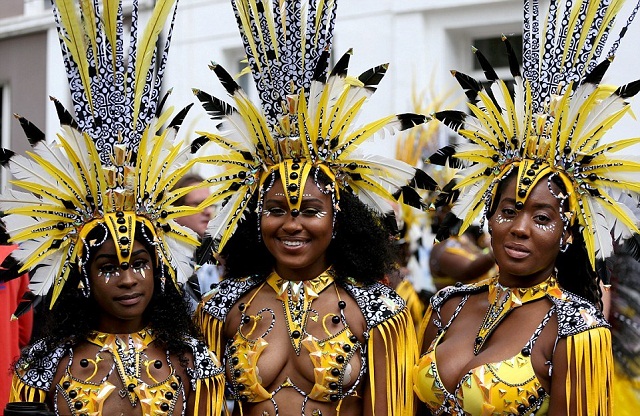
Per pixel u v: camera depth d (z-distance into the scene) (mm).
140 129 4383
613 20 4438
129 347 4262
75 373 4191
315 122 4500
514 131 4352
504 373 4090
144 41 4445
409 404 4488
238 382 4465
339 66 4500
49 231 4230
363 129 4590
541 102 4348
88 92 4312
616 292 5559
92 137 4285
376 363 4453
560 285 4516
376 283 4664
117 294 4152
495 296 4391
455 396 4211
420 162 7207
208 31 10688
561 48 4363
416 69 9500
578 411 4016
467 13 9312
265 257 4750
